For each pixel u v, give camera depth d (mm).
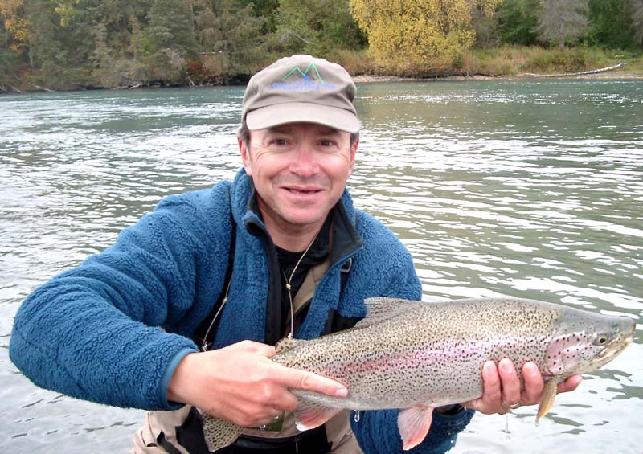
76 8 20625
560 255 2572
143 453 1050
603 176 4184
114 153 6012
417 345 918
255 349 749
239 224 932
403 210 3320
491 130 6918
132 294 845
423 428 913
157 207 972
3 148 6512
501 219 3131
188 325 966
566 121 7543
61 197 3984
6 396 1569
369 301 952
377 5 18734
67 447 1377
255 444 999
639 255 2555
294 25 20562
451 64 18562
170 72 19406
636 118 7621
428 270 2404
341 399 909
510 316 933
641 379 1602
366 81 18766
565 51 19078
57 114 10844
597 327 928
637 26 19641
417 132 6895
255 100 919
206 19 19766
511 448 1346
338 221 983
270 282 949
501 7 20781
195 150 6090
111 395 718
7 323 1972
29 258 2676
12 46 20641
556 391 948
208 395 708
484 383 901
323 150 908
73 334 738
